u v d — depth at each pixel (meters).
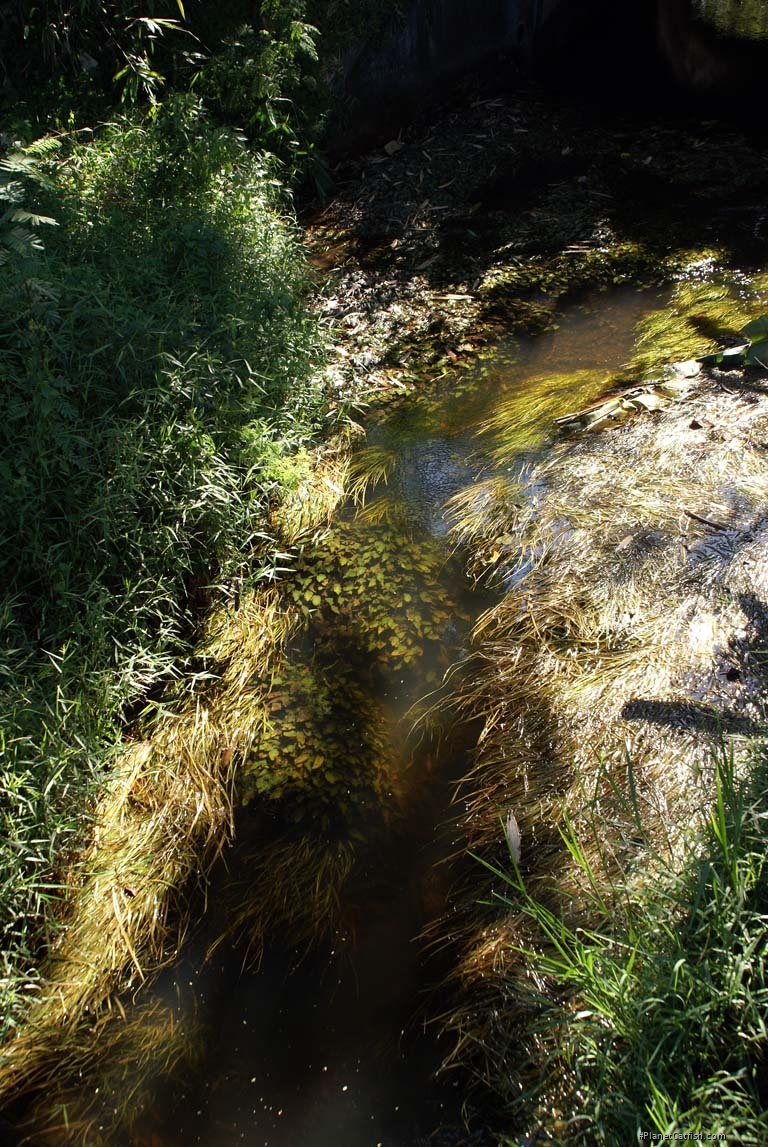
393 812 2.87
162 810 2.93
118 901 2.69
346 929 2.60
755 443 3.60
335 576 3.70
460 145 6.71
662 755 2.61
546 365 4.64
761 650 2.82
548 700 2.91
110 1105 2.29
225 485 3.74
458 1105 2.16
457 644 3.32
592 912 2.31
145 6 6.02
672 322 4.67
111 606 3.39
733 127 6.45
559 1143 1.98
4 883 2.57
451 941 2.48
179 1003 2.48
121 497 3.43
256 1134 2.20
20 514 3.29
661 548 3.26
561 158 6.43
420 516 3.89
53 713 2.93
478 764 2.86
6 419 3.44
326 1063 2.31
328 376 4.62
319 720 3.18
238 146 5.53
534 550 3.50
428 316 5.18
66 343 3.60
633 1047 1.98
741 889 2.04
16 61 6.05
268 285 4.70
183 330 4.01
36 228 4.21
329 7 6.36
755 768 2.36
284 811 2.93
